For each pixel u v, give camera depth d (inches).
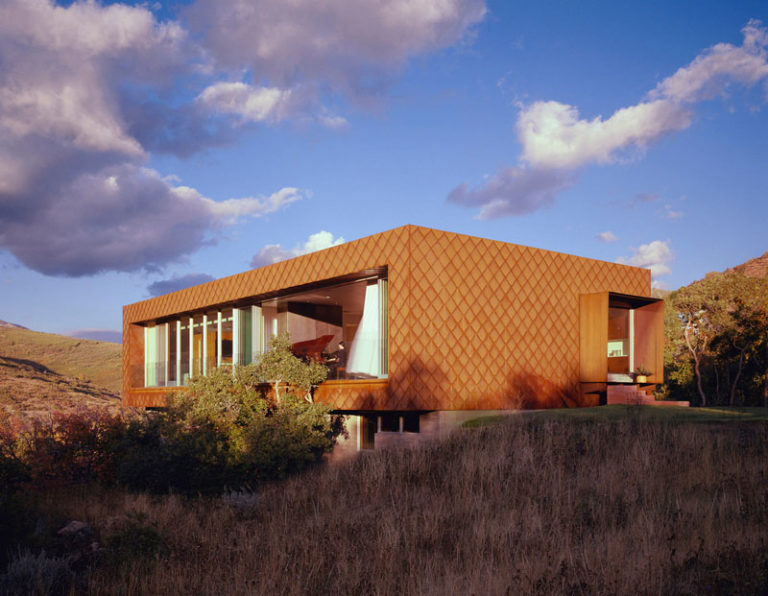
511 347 656.4
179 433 596.7
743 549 257.6
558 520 320.5
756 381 1138.7
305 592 263.7
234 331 888.3
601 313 713.0
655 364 750.5
